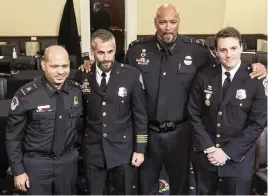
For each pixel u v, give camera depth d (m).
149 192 2.75
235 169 2.36
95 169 2.55
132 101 2.53
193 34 7.86
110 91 2.46
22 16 7.55
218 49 2.27
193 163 2.55
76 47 7.23
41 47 7.15
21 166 2.33
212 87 2.39
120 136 2.52
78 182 2.80
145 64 2.65
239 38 2.25
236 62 2.28
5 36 7.61
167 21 2.48
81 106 2.45
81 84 2.50
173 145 2.63
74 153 2.44
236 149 2.32
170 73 2.60
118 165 2.51
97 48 2.36
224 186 2.43
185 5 7.71
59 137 2.32
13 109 2.28
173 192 2.76
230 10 7.82
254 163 2.48
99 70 2.45
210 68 2.45
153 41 2.68
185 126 2.63
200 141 2.41
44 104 2.29
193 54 2.63
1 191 2.92
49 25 7.63
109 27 7.89
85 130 2.56
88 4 7.46
